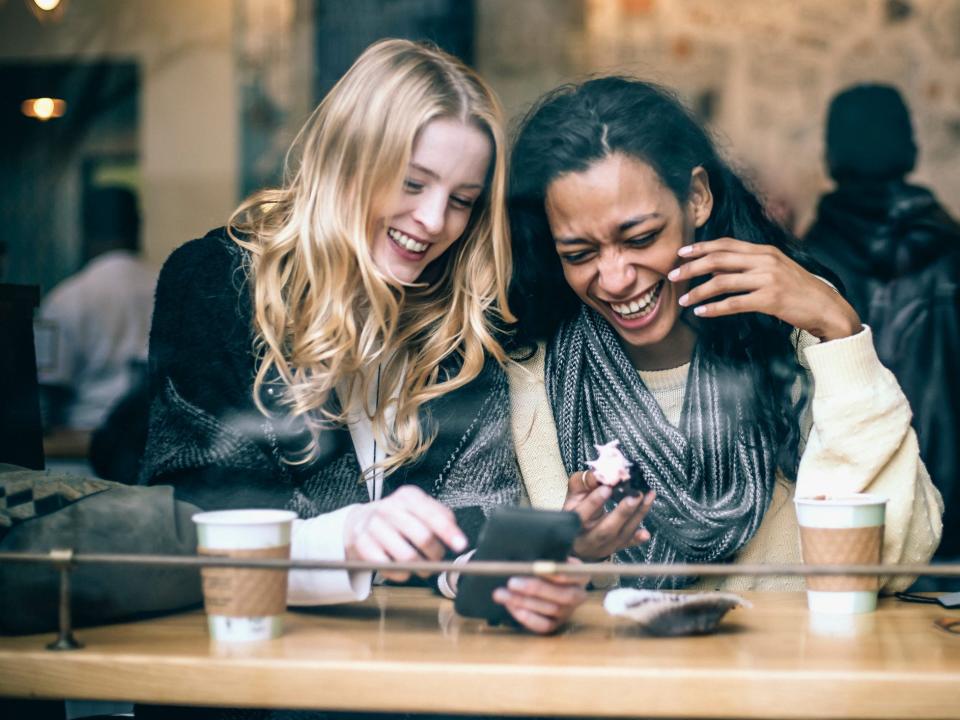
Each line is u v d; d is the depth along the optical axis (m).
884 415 1.49
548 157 1.60
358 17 2.84
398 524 1.26
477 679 1.08
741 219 1.75
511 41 3.14
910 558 1.50
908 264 2.16
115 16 3.52
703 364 1.71
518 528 1.21
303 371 1.55
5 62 3.51
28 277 3.11
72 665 1.13
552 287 1.72
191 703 1.12
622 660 1.11
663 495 1.66
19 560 1.17
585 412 1.72
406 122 1.53
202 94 3.56
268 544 1.21
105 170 3.59
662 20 3.50
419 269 1.61
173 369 1.56
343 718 1.36
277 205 1.64
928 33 3.65
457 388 1.65
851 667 1.08
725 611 1.23
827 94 3.67
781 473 1.69
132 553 1.28
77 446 2.09
